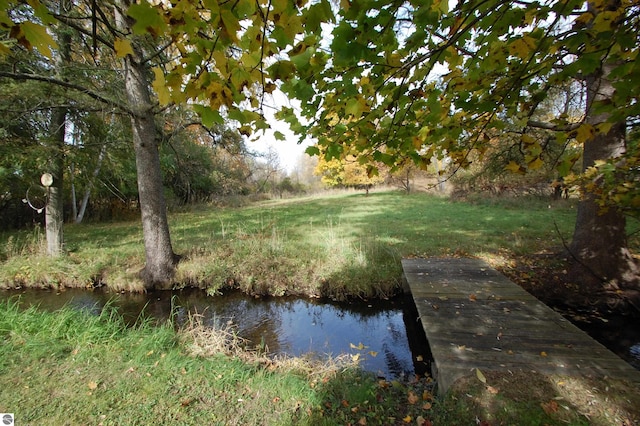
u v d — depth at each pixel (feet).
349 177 73.31
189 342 11.71
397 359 12.73
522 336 10.06
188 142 28.53
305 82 4.43
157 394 8.34
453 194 57.00
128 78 18.29
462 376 8.20
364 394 8.39
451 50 4.65
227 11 2.78
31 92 17.12
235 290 19.94
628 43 3.68
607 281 15.74
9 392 8.33
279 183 92.94
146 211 19.84
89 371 9.29
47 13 2.73
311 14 3.13
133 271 21.13
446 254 22.95
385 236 28.89
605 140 15.20
